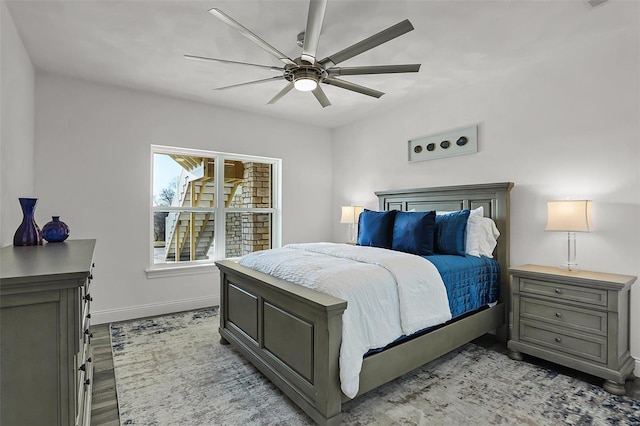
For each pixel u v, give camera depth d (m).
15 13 2.16
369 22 2.23
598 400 2.04
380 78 3.24
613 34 2.46
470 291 2.66
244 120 4.29
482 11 2.14
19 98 2.44
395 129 4.19
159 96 3.69
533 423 1.81
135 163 3.55
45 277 1.03
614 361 2.13
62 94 3.17
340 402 1.75
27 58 2.72
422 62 2.88
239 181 4.43
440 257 2.72
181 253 3.97
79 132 3.25
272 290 2.13
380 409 1.94
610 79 2.49
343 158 4.97
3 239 1.98
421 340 2.19
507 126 3.11
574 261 2.66
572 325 2.33
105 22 2.27
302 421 1.84
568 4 2.08
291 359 1.99
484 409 1.94
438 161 3.71
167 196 3.89
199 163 4.11
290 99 3.83
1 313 1.00
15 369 1.02
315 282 1.97
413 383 2.24
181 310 3.83
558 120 2.77
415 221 3.00
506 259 3.01
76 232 3.24
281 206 4.66
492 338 3.09
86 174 3.29
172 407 1.96
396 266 2.23
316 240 4.99
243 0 2.03
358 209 4.33
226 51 2.69
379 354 1.94
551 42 2.57
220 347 2.82
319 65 2.12
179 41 2.53
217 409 1.94
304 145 4.86
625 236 2.42
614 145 2.48
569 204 2.46
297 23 2.27
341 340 1.74
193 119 3.90
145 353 2.69
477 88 3.34
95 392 2.11
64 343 1.07
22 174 2.55
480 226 3.01
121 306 3.49
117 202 3.45
